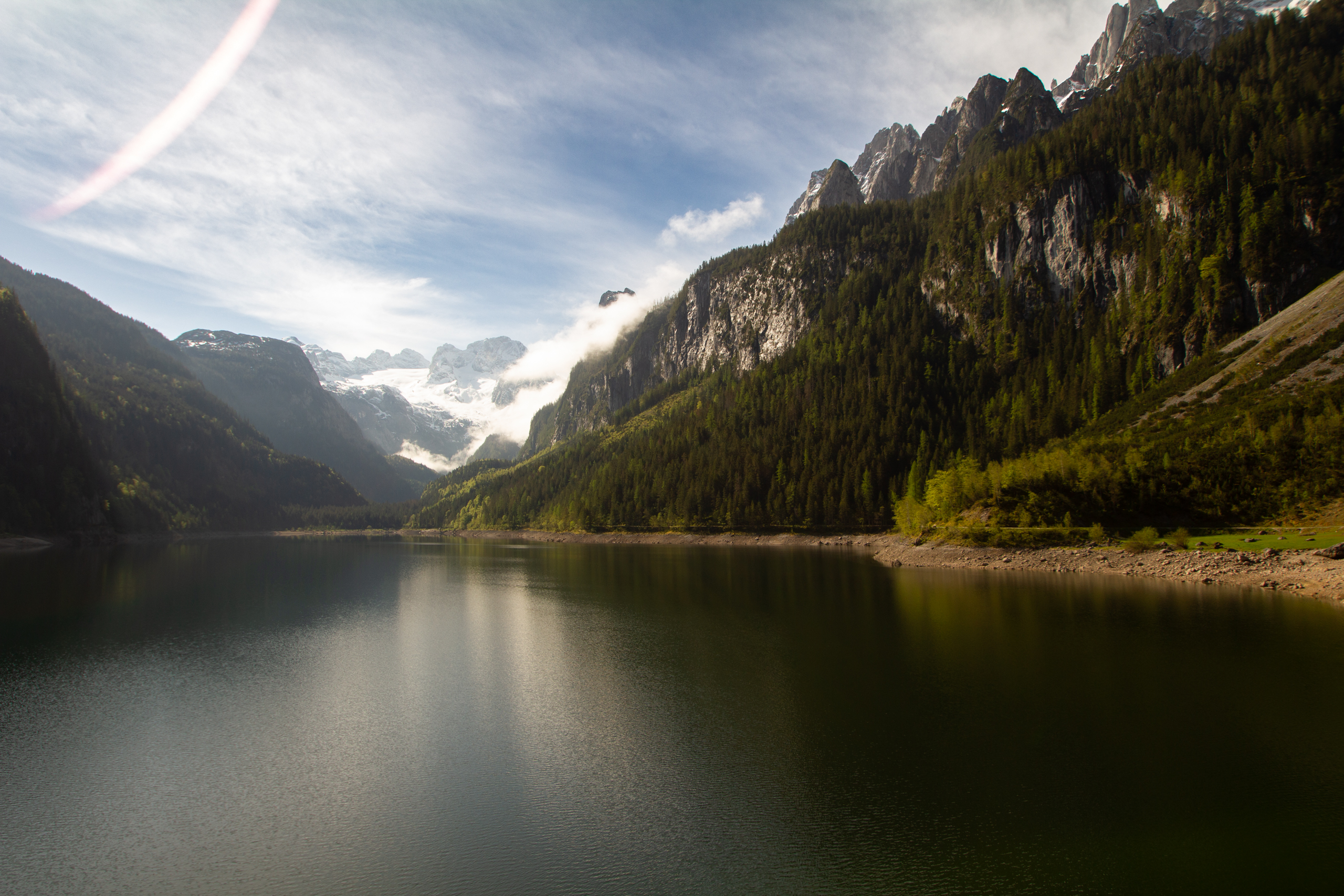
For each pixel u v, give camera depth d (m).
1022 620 54.72
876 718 32.69
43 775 28.16
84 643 52.75
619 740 30.94
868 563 110.62
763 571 99.81
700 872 20.27
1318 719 30.80
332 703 37.16
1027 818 22.77
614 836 22.52
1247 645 43.94
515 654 48.06
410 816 24.23
